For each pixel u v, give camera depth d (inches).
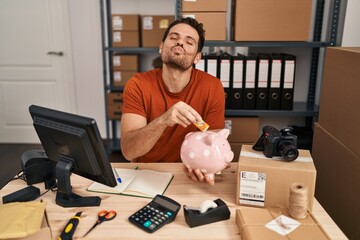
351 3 77.0
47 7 124.3
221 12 79.7
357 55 46.9
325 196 57.5
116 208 39.1
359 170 46.4
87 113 134.8
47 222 35.0
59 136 37.9
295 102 97.9
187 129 57.4
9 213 33.9
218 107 59.9
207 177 40.9
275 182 37.5
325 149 57.3
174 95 58.2
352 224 48.2
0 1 123.8
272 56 84.9
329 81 56.2
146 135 47.8
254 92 86.2
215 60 83.5
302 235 31.7
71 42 127.2
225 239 33.5
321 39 91.1
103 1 114.5
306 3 78.5
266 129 41.6
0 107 134.6
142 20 109.8
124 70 113.7
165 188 43.8
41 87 132.5
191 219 35.1
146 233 34.3
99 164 37.8
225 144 41.0
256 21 79.5
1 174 107.2
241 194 39.1
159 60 111.5
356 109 47.3
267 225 33.2
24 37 127.3
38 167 44.9
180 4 81.6
